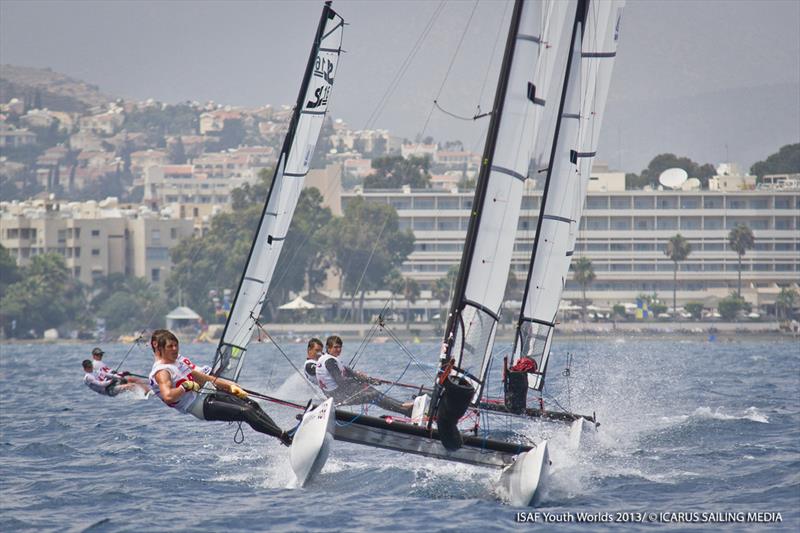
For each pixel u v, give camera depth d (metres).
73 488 53.50
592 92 79.38
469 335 53.09
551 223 78.81
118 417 92.12
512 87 53.94
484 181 53.41
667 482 54.69
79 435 77.62
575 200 79.12
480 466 52.78
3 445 71.50
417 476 55.25
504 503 49.00
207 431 79.06
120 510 47.69
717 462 61.28
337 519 45.34
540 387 78.19
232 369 87.12
